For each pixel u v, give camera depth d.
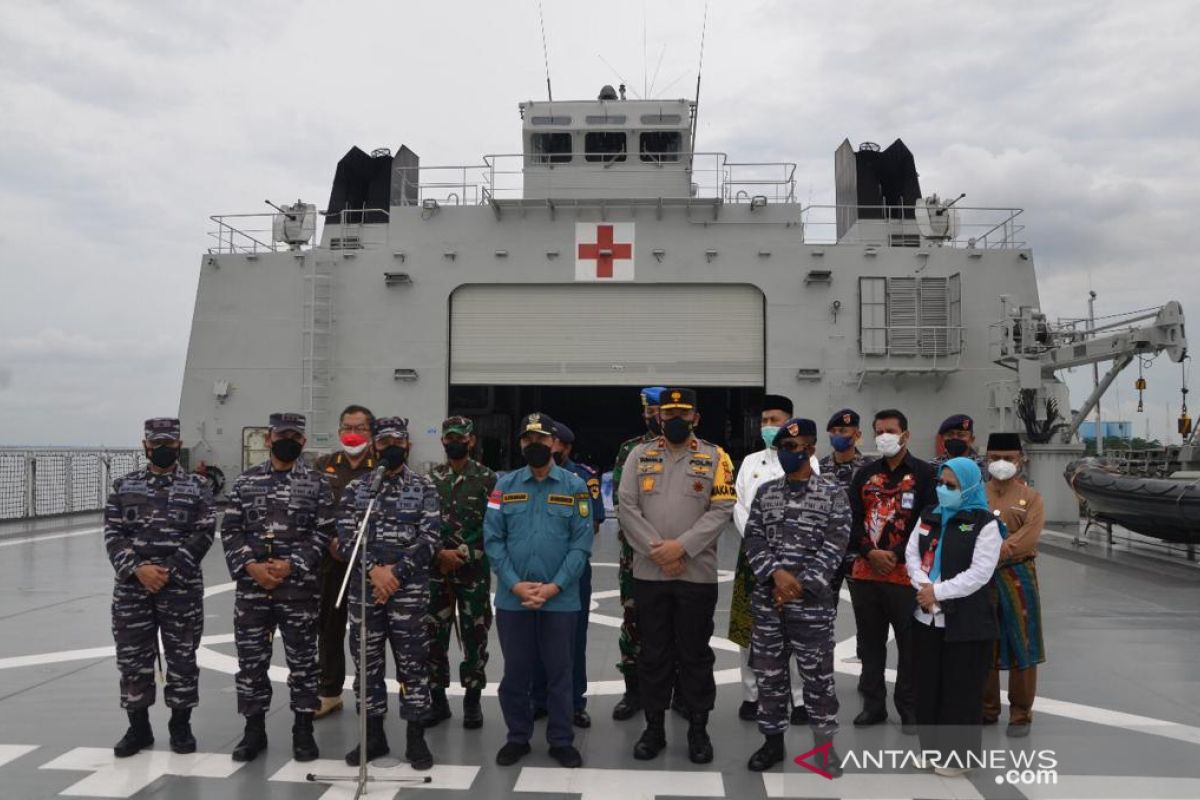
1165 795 4.14
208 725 5.23
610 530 15.59
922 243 16.38
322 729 5.21
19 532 15.02
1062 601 8.90
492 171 15.73
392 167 18.58
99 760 4.64
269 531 4.66
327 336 15.91
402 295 15.90
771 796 4.18
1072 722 5.21
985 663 4.41
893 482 5.26
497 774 4.46
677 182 16.91
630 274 15.75
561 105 17.05
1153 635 7.41
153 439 4.68
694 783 4.33
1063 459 15.14
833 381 15.56
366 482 4.77
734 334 15.83
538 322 15.91
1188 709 5.46
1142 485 11.42
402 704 4.58
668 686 4.73
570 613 4.67
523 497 4.71
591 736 5.07
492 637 7.76
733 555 12.52
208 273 16.16
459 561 5.13
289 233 16.20
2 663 6.64
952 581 4.30
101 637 7.50
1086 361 13.80
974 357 15.64
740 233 15.73
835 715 4.49
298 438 4.79
